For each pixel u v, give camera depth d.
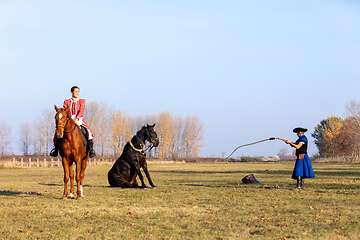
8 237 6.79
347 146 92.50
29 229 7.38
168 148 90.38
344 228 7.23
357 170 32.41
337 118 120.81
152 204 10.23
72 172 11.70
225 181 19.66
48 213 8.94
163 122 88.62
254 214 8.64
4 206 9.95
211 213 8.84
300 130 14.38
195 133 101.69
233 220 8.05
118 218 8.29
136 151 15.07
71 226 7.59
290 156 136.50
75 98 12.16
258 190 13.85
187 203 10.45
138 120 94.31
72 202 10.66
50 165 49.34
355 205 9.86
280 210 9.12
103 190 14.09
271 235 6.77
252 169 37.53
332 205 9.86
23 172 32.22
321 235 6.74
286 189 14.31
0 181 20.23
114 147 86.62
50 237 6.77
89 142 12.34
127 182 15.27
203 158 95.56
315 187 15.11
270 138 14.78
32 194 12.93
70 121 11.23
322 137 115.62
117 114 85.56
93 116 83.88
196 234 6.90
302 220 7.95
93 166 50.16
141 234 6.90
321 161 76.31
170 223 7.77
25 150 100.31
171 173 29.72
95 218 8.34
